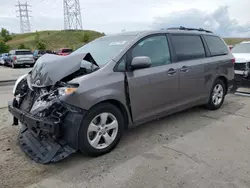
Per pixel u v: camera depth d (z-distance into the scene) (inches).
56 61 132.3
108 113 129.4
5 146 141.8
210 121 183.2
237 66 271.6
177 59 167.9
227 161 122.3
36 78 133.7
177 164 119.7
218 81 208.4
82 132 119.3
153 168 116.4
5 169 116.6
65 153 116.9
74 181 106.8
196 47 186.9
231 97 267.0
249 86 266.1
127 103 137.0
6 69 735.1
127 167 117.6
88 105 118.9
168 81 158.4
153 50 154.6
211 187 101.3
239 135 156.1
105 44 160.1
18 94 147.7
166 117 191.9
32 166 119.3
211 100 205.0
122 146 140.5
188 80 174.1
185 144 142.6
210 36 205.8
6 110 217.9
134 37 150.3
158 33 161.5
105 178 108.7
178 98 169.8
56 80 122.5
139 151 134.1
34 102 129.9
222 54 212.2
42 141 131.1
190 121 183.0
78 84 117.8
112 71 131.9
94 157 127.9
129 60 139.8
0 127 173.5
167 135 156.3
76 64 126.6
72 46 2413.9
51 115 115.9
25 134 149.1
